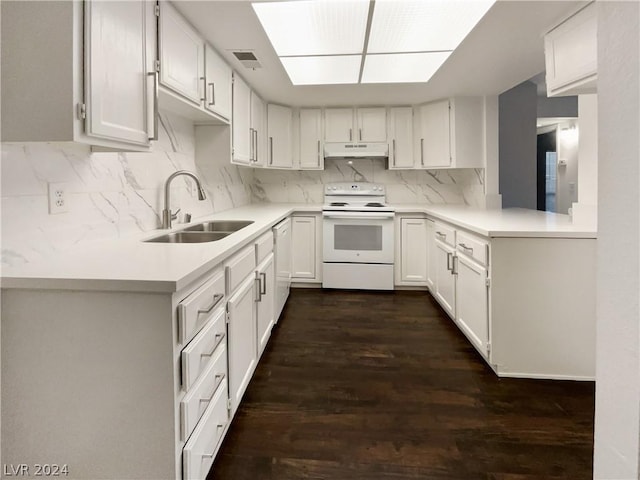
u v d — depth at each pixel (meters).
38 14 1.11
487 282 2.27
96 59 1.19
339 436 1.71
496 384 2.16
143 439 1.14
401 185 4.53
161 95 1.85
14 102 1.12
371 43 2.38
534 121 4.40
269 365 2.40
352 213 3.99
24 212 1.28
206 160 2.79
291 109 4.22
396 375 2.27
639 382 0.46
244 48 2.44
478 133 3.79
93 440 1.15
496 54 2.59
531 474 1.47
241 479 1.46
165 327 1.11
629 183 0.46
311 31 2.20
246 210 3.52
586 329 2.18
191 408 1.21
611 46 0.49
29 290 1.13
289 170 4.63
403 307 3.52
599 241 0.52
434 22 2.10
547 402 1.97
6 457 1.17
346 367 2.37
